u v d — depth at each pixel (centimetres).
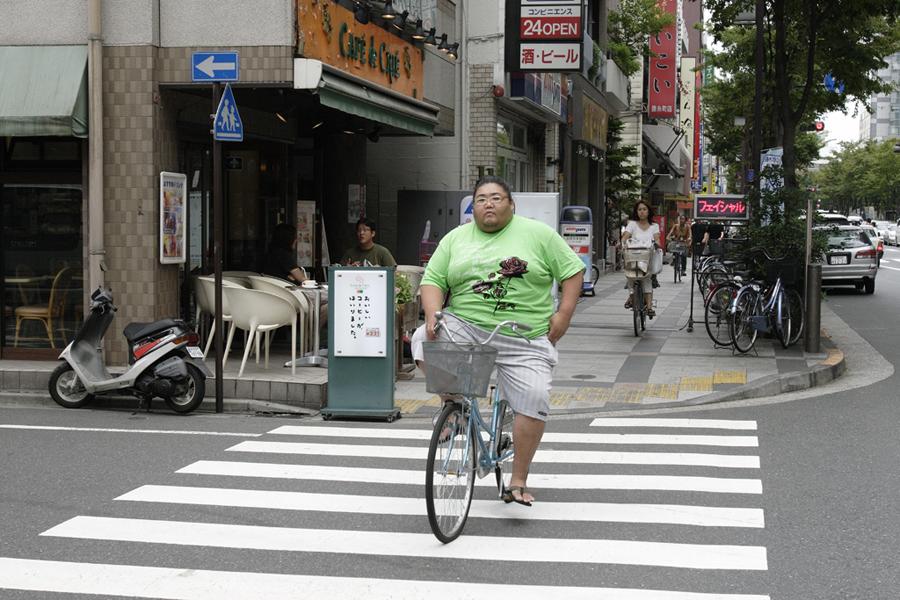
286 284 1221
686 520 653
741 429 966
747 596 516
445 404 609
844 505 688
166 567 562
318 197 1866
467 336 639
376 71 1473
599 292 2688
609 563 568
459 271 639
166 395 1056
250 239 1587
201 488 738
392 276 1032
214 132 1062
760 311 1456
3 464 816
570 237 2534
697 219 1677
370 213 2112
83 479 765
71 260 1284
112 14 1209
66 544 604
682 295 2594
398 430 977
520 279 636
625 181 3894
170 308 1262
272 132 1625
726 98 3991
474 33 2086
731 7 2203
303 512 675
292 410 1077
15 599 515
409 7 1639
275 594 520
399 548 596
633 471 791
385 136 2059
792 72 2630
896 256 5741
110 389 1066
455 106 2059
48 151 1272
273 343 1482
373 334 1032
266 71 1209
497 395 665
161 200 1214
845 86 2441
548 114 2464
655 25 3756
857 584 533
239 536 620
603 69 3247
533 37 2044
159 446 890
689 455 848
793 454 850
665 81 4747
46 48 1223
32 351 1301
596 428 980
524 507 684
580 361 1389
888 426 973
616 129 3809
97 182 1209
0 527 639
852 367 1420
